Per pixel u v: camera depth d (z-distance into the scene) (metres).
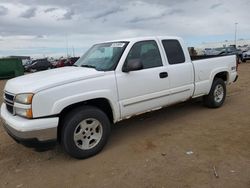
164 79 5.12
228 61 6.81
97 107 4.37
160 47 5.25
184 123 5.64
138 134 5.15
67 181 3.60
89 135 4.21
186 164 3.81
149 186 3.32
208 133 4.98
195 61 5.86
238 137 4.71
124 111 4.59
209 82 6.20
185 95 5.63
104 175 3.67
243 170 3.55
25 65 36.88
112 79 4.38
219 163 3.78
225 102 7.39
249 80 11.85
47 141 3.83
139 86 4.73
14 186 3.57
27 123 3.67
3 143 5.09
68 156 4.36
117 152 4.37
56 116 3.84
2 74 24.16
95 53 5.23
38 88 3.72
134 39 4.92
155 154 4.20
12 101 3.99
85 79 4.11
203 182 3.32
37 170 3.96
